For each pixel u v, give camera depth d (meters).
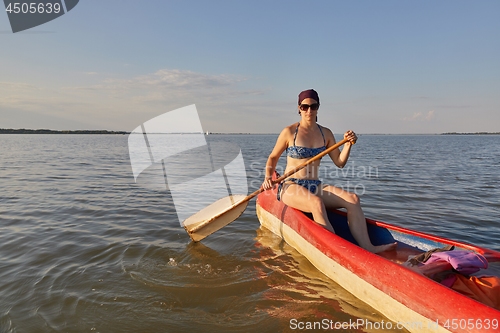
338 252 2.89
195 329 2.28
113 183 7.96
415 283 2.19
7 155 17.31
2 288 2.78
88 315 2.41
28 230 4.32
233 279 3.02
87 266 3.24
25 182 8.16
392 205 5.90
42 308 2.48
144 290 2.79
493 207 5.74
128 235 4.15
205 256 3.55
